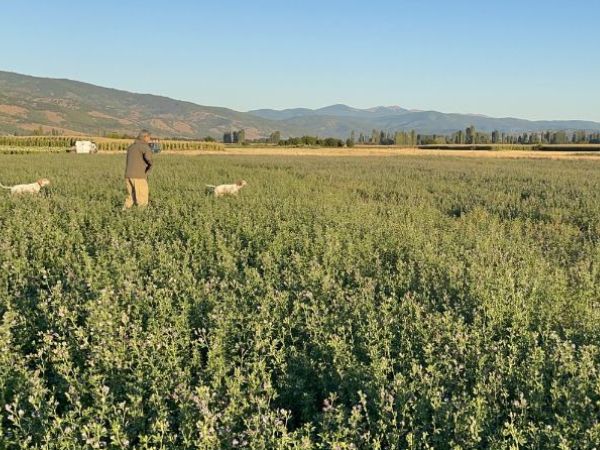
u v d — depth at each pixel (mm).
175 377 5242
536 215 16531
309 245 10711
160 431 4336
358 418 4246
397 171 36125
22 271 8820
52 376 5664
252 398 4641
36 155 57906
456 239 12000
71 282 8078
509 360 5262
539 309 7074
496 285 7695
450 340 5812
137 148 16609
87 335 5980
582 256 10562
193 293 7352
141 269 9227
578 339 6297
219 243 10547
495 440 4109
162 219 13734
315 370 5504
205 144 101062
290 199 17500
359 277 8438
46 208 14312
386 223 13297
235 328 6090
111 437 4129
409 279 8320
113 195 18922
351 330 6289
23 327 6410
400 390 4625
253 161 49406
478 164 48938
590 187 24531
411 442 4086
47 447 4082
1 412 4832
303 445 4035
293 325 6379
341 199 18922
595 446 3992
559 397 4652
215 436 4102
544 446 4105
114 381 5145
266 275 8672
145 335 5934
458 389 4980
